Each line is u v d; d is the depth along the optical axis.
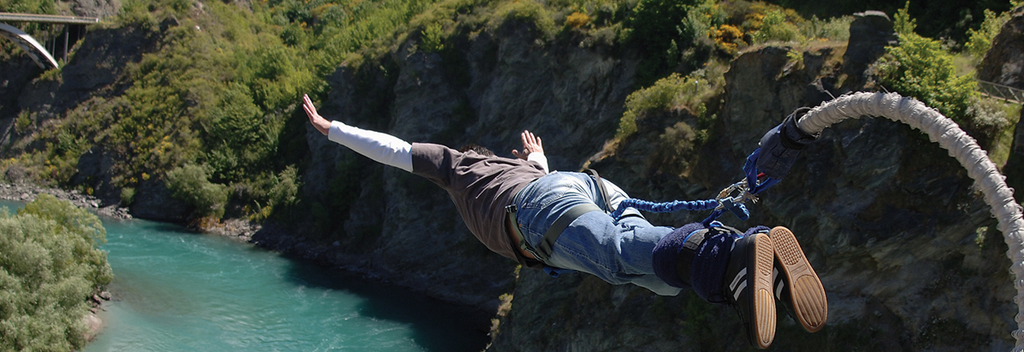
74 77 63.12
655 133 24.47
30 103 64.00
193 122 54.88
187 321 29.73
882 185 17.88
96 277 29.89
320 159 48.44
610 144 26.62
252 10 73.00
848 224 18.30
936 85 17.34
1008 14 22.73
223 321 30.22
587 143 36.25
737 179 21.36
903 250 18.02
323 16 67.81
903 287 18.38
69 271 27.06
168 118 55.78
